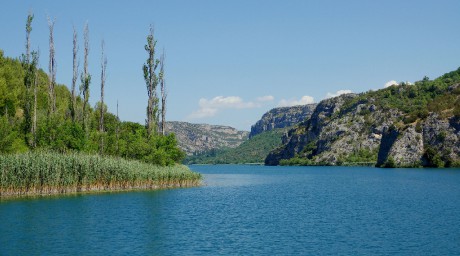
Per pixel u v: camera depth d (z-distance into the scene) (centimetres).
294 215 5128
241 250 3275
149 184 7756
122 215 4788
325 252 3222
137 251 3212
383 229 4128
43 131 7712
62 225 4116
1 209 4900
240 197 7438
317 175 16975
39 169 5972
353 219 4775
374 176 14575
